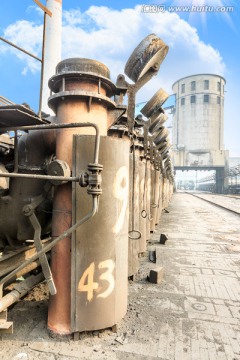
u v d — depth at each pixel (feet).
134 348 9.62
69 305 10.34
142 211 21.84
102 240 10.38
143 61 11.10
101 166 8.96
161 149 31.81
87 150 10.11
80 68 10.90
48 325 10.62
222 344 10.04
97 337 10.27
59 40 43.52
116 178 10.79
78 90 10.69
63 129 10.87
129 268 16.63
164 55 11.68
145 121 20.40
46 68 41.83
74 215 10.12
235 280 17.39
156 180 32.71
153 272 16.75
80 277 10.09
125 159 11.28
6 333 10.07
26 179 11.88
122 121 19.08
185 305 13.48
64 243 10.47
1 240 12.45
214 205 89.97
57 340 9.98
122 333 10.63
